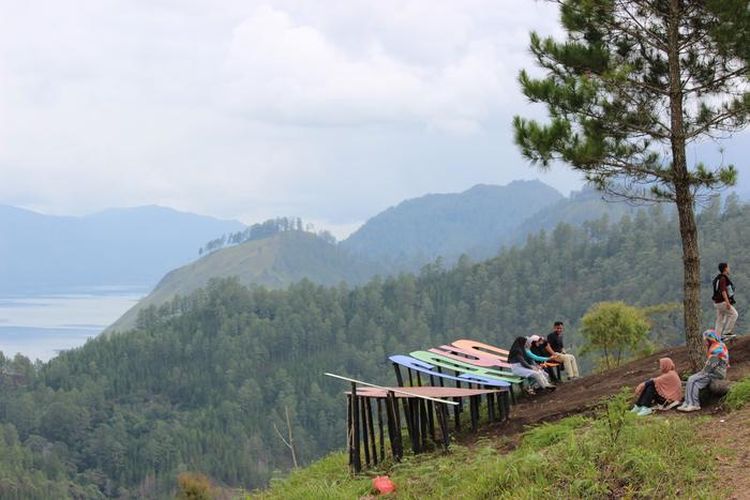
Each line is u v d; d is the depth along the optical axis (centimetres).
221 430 14875
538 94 1235
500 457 1031
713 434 910
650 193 1294
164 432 14425
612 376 1502
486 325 17888
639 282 15575
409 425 1335
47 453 14325
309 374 17050
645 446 886
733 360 1271
